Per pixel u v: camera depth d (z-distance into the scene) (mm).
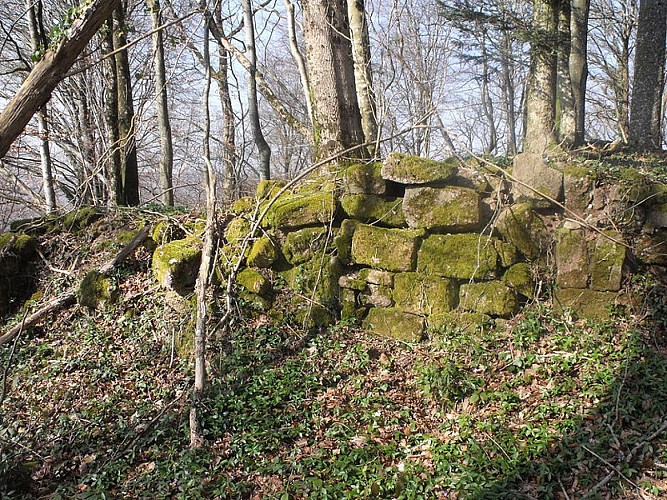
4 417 5273
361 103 9086
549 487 3699
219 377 5316
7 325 6977
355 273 6141
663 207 5488
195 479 4078
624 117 21641
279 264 6312
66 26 2859
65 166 15500
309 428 4594
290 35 9375
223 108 12391
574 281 5496
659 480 3688
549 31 10094
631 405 4273
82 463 4547
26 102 2572
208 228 6188
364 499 3773
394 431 4516
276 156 21594
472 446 4102
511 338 5355
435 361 5195
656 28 11281
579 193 5613
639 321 5285
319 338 5824
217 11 9633
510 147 20891
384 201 6062
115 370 5797
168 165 10859
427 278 5762
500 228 5688
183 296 6160
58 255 7773
